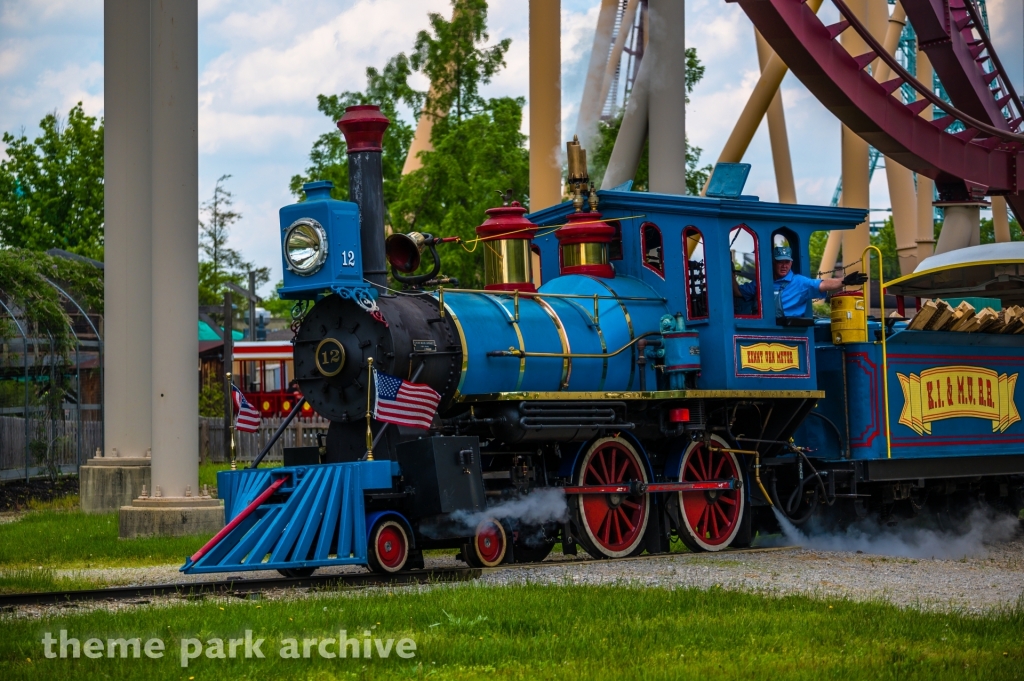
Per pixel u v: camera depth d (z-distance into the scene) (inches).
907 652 269.7
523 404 423.2
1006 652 271.1
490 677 247.1
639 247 500.4
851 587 378.0
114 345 690.8
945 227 869.2
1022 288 636.1
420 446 394.6
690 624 295.1
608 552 456.4
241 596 350.6
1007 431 608.4
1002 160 871.1
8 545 529.0
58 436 920.9
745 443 514.6
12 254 908.0
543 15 766.5
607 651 269.4
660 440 498.3
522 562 469.7
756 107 901.2
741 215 489.4
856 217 538.6
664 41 690.2
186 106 578.6
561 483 452.8
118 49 673.0
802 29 690.2
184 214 579.5
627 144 827.4
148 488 679.1
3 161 1952.5
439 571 403.2
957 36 819.4
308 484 391.2
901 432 550.0
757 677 245.6
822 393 511.2
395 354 401.7
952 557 533.0
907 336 553.3
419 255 447.8
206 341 1715.1
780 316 502.9
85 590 351.3
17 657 261.3
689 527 480.7
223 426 1309.1
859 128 765.3
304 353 430.3
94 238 1868.8
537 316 454.6
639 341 477.7
